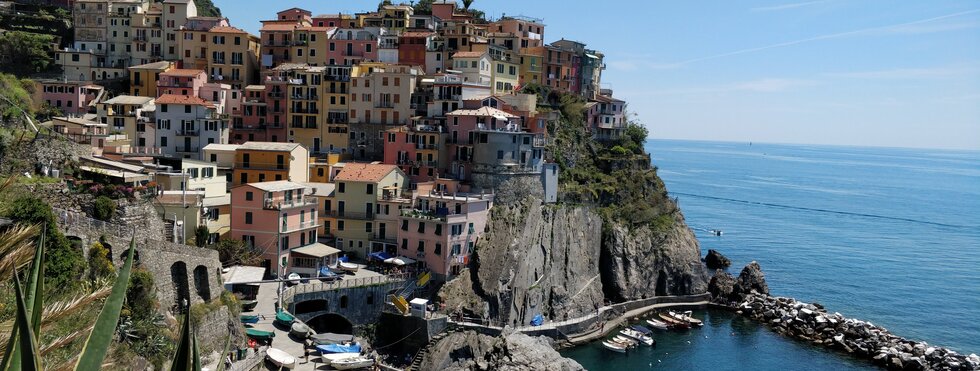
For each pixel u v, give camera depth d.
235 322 92.00
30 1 191.62
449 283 122.00
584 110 181.00
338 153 161.38
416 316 111.38
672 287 157.62
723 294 157.50
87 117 155.00
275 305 103.38
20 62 170.88
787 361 123.00
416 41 178.62
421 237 125.06
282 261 113.94
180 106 144.12
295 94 163.62
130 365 66.12
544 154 155.75
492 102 154.75
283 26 182.88
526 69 186.25
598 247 151.75
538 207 140.75
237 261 108.50
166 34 183.62
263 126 164.38
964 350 131.38
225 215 118.75
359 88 161.75
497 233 132.25
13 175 23.92
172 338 74.81
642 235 158.25
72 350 36.56
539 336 122.69
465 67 165.12
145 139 147.00
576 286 142.00
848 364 123.25
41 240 15.05
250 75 181.00
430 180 145.75
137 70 170.12
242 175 134.38
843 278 182.12
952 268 199.62
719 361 121.62
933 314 152.75
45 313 18.00
